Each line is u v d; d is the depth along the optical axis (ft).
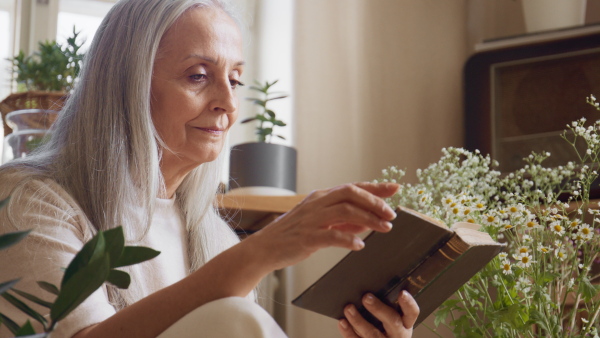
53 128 3.86
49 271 2.85
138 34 3.51
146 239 3.63
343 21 8.15
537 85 7.30
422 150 8.04
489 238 2.92
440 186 4.71
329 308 2.96
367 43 8.13
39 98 5.90
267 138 7.49
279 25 8.11
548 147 7.10
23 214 3.06
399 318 2.91
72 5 8.18
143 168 3.48
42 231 3.00
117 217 3.40
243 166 6.34
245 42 4.14
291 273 7.50
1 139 7.30
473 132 7.51
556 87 7.20
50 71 6.13
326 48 8.07
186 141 3.57
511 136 7.32
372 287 2.88
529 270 3.90
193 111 3.52
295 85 7.99
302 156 7.88
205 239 4.02
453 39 8.30
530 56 7.34
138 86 3.48
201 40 3.53
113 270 1.81
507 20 8.17
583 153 6.89
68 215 3.16
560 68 7.21
